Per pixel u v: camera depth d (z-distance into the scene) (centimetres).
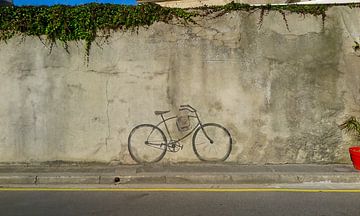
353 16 842
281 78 842
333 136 844
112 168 823
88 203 637
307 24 840
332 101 841
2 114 845
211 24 840
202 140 847
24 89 845
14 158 847
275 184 754
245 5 837
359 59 842
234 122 845
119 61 842
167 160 848
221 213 583
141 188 728
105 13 834
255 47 840
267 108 842
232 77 842
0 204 634
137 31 841
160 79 843
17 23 832
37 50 842
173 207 613
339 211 592
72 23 835
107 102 845
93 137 847
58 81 844
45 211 596
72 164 847
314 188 724
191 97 843
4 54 843
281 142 845
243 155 846
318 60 840
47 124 845
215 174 766
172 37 841
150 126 847
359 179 757
